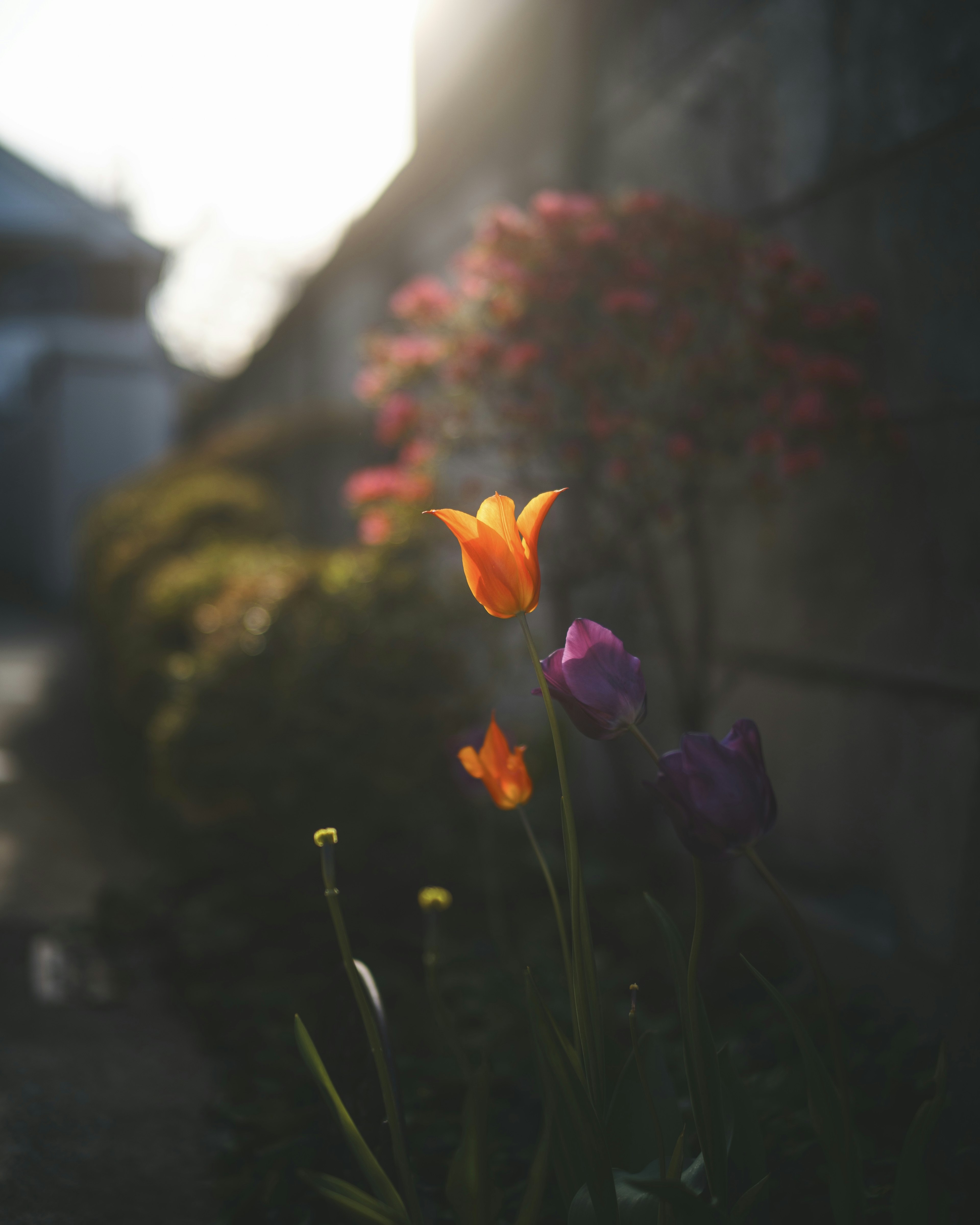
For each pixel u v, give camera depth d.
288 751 3.77
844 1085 1.14
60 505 18.72
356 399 8.84
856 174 2.79
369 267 8.29
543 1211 1.69
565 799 1.24
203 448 9.56
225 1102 2.38
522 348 2.99
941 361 2.51
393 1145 1.29
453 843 3.81
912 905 2.64
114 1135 2.20
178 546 7.23
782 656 3.21
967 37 2.38
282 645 4.05
